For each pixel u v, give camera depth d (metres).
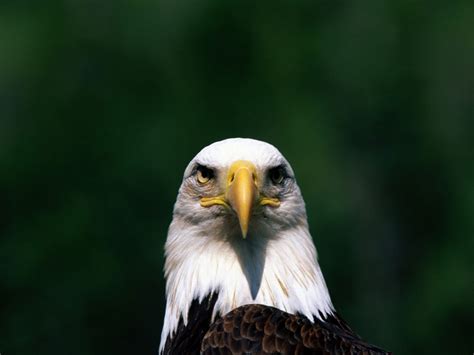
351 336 7.48
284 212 7.64
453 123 24.42
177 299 7.68
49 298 20.95
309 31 24.88
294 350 6.98
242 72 23.97
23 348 20.86
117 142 22.39
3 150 22.61
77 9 23.88
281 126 23.27
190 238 7.73
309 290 7.60
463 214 23.97
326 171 22.06
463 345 22.08
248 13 24.42
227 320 7.11
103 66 23.55
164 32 23.86
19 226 21.94
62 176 22.28
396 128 24.36
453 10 24.75
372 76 24.45
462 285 22.73
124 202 21.45
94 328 20.69
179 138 22.52
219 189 7.60
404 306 22.73
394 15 24.81
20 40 23.09
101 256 20.89
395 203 24.12
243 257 7.63
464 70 24.33
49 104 23.06
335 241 21.44
